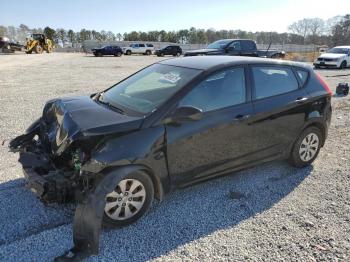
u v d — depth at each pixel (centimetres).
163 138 370
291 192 452
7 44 4556
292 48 4950
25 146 437
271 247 338
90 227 311
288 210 407
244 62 459
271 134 472
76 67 2331
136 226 368
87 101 440
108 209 351
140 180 363
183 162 393
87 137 333
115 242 340
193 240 347
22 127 705
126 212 362
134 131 358
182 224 374
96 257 317
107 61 3106
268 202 425
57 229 356
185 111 371
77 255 308
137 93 429
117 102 422
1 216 377
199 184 443
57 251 325
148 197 374
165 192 392
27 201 408
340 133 719
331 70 2216
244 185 470
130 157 346
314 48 5069
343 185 475
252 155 461
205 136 403
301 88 509
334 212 404
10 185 446
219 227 370
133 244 338
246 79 451
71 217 380
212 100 416
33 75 1750
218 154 423
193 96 398
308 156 530
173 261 316
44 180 346
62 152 355
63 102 429
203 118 402
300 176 502
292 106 485
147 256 322
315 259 322
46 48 4894
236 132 431
